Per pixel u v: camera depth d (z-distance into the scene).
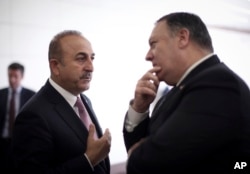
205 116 0.78
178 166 0.78
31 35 3.59
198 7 4.03
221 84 0.82
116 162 3.89
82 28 3.85
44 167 1.15
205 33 0.98
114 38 4.05
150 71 1.04
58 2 3.71
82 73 1.30
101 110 3.96
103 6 3.95
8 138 3.01
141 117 1.10
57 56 1.31
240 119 0.80
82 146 1.26
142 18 4.20
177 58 0.96
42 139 1.17
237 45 4.09
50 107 1.27
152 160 0.80
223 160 0.81
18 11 3.49
